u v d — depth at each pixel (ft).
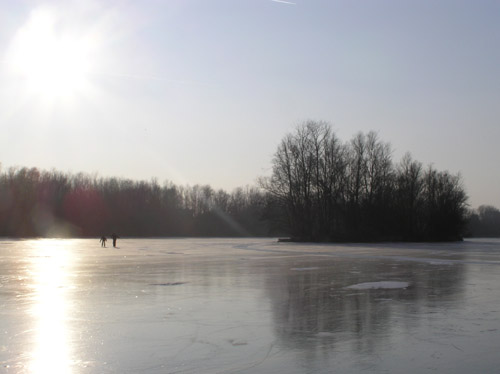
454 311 50.01
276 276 84.33
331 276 83.76
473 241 327.26
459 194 336.70
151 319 46.47
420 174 339.77
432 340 37.88
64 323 44.68
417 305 53.78
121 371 30.60
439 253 157.07
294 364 31.86
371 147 298.76
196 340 38.34
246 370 30.71
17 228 393.70
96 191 444.96
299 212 288.92
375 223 292.40
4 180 396.98
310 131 292.81
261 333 40.65
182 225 488.44
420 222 326.24
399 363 31.86
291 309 51.65
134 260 123.75
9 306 53.52
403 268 99.60
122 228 442.91
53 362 32.53
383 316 47.55
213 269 97.76
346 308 52.13
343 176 290.35
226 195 537.65
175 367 31.35
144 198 474.08
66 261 120.16
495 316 47.34
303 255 146.20
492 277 81.97
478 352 34.37
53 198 410.11
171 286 70.74
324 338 38.81
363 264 110.22
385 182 300.40
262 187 294.46
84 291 65.51
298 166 290.15
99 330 41.83
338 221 292.40
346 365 31.50
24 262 116.16
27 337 39.34
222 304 54.90
